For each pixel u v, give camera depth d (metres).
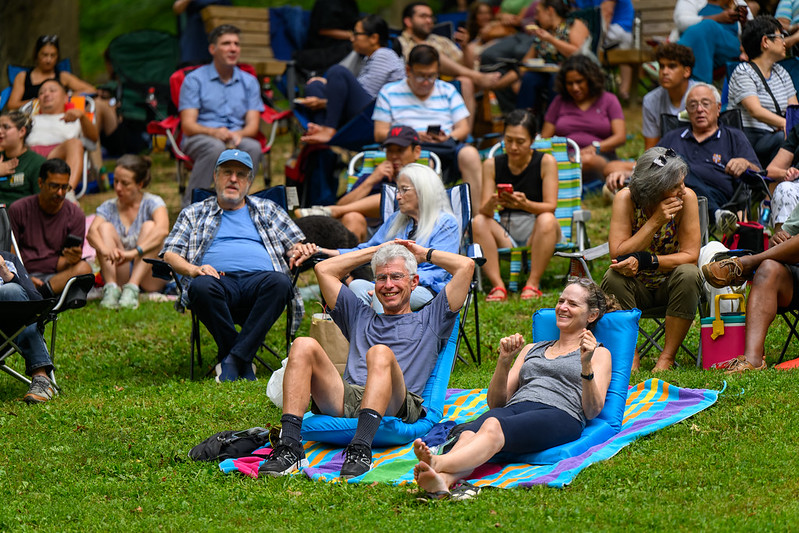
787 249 16.98
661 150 17.62
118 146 38.66
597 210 29.16
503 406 14.49
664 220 17.41
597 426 14.27
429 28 34.25
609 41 36.44
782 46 25.69
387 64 30.50
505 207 23.47
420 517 11.86
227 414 16.34
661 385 15.75
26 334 17.77
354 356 15.39
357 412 14.48
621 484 12.70
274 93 46.88
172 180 35.94
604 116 28.98
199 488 13.32
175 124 29.47
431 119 27.45
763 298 17.02
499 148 27.55
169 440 15.30
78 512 12.69
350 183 25.61
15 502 13.06
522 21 38.09
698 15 30.61
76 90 34.62
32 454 14.78
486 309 22.36
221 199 20.11
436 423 14.95
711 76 28.83
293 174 28.62
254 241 20.12
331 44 35.75
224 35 28.75
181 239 19.80
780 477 12.48
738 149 22.98
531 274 23.34
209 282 18.64
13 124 25.77
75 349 21.53
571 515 11.71
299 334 21.98
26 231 22.50
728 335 17.09
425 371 15.21
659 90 27.19
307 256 19.30
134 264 25.00
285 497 12.75
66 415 16.42
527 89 32.72
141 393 17.97
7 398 17.95
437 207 19.08
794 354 18.33
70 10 42.34
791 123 24.06
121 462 14.45
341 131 27.50
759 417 14.46
